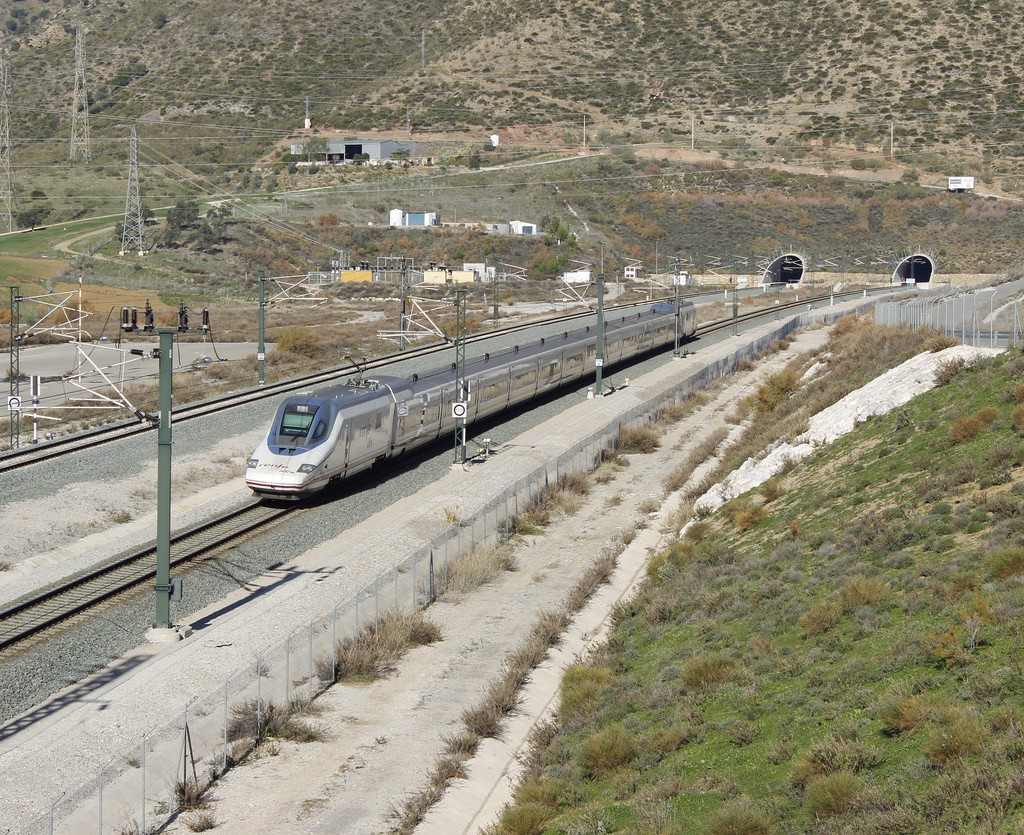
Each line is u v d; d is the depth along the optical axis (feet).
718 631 89.15
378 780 74.28
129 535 131.75
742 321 375.04
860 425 138.82
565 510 147.13
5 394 229.25
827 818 55.72
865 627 77.97
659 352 300.81
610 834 61.67
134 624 100.37
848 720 65.21
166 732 78.23
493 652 98.22
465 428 177.58
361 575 113.50
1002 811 50.49
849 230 568.82
